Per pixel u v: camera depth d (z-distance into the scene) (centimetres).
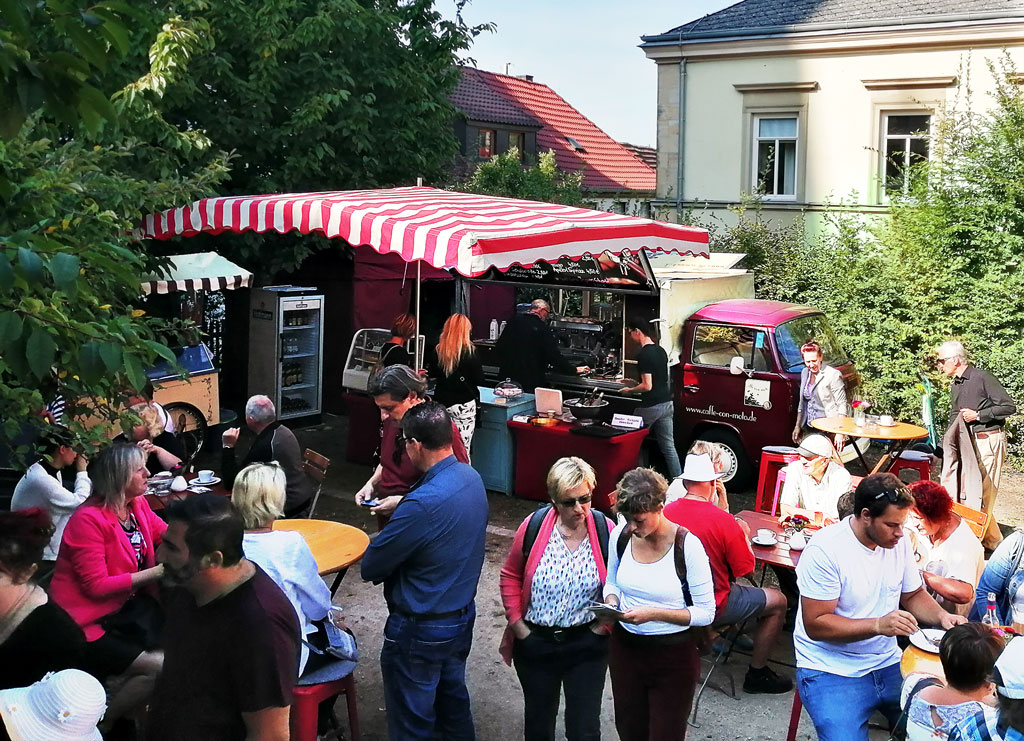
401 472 675
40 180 515
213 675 303
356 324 1372
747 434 1016
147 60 989
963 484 891
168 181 748
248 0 1270
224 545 299
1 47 282
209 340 1355
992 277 1249
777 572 662
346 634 495
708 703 585
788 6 1956
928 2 1811
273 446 707
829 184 1905
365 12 1299
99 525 488
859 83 1845
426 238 736
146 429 741
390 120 1392
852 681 434
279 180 1312
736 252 1535
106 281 492
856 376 1104
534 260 757
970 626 365
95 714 300
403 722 444
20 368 274
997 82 1480
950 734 350
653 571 437
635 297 1066
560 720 561
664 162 2038
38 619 357
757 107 1941
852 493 531
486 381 1146
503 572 463
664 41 1969
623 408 1024
